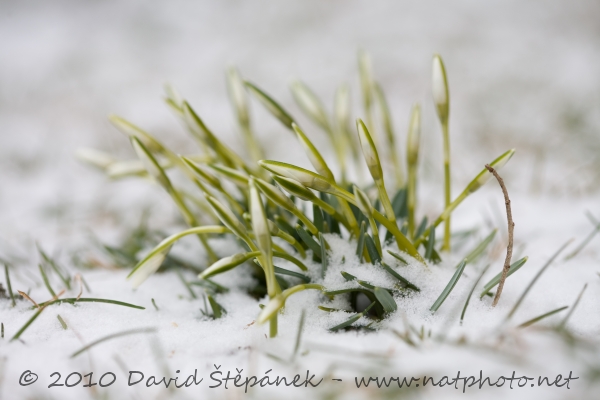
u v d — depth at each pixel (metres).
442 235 0.57
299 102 0.54
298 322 0.46
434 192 0.71
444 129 0.49
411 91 1.15
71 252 0.59
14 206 0.78
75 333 0.45
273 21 1.58
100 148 0.98
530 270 0.50
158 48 1.55
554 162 0.78
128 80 1.36
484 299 0.47
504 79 1.16
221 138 1.03
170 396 0.42
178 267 0.53
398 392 0.42
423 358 0.43
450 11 1.59
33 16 1.87
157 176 0.49
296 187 0.46
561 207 0.61
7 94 1.35
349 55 1.35
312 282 0.48
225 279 0.51
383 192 0.46
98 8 1.88
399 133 0.95
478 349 0.43
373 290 0.46
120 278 0.52
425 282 0.47
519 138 0.88
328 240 0.48
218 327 0.46
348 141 0.56
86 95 1.30
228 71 0.53
